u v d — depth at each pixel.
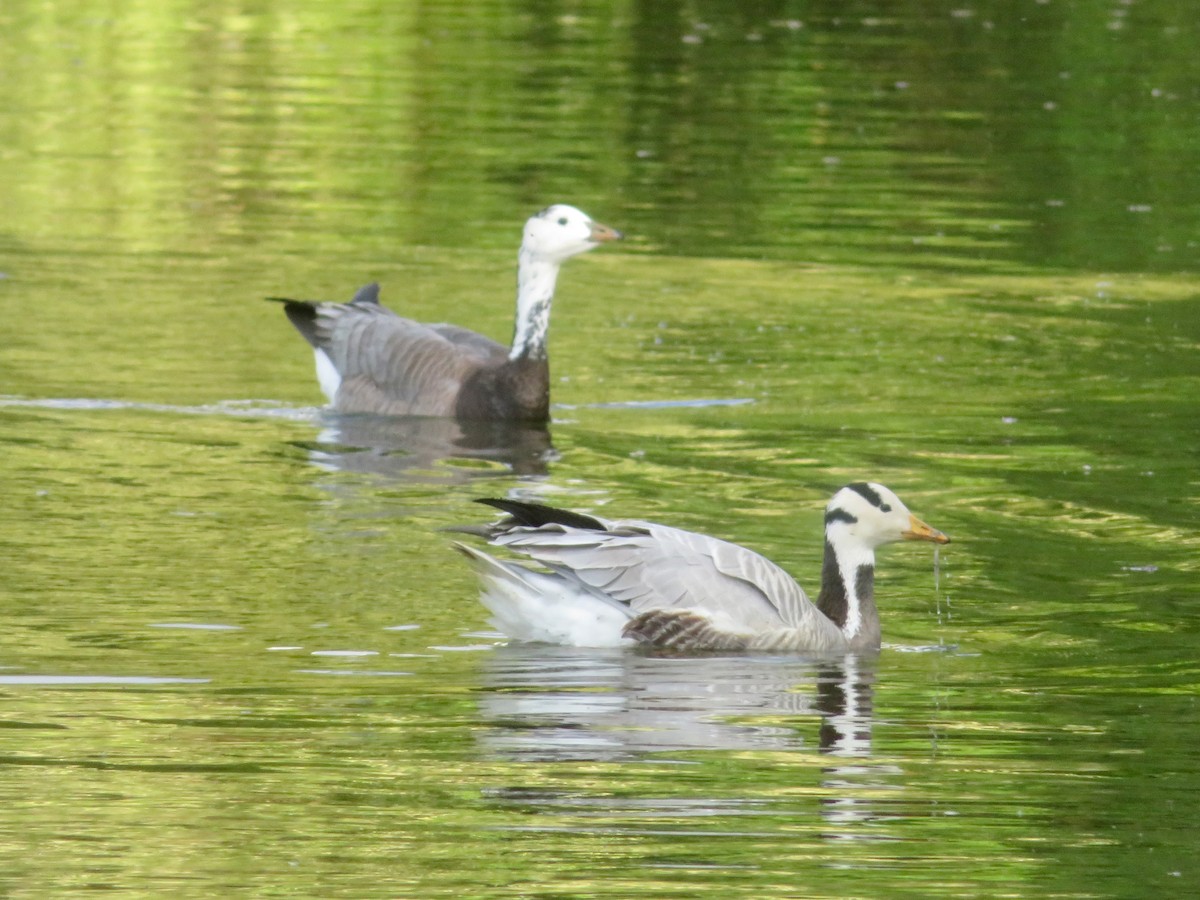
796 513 15.27
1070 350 21.36
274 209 27.11
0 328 20.67
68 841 8.97
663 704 11.07
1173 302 23.75
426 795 9.59
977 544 14.62
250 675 11.32
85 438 16.86
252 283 23.27
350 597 12.86
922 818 9.45
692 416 18.47
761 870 8.80
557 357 20.70
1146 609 13.08
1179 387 19.78
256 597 12.77
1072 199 29.02
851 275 24.81
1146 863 8.96
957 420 18.39
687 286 24.02
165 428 17.39
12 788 9.59
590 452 17.16
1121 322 22.70
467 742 10.34
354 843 9.02
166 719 10.55
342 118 32.94
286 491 15.48
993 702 11.29
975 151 31.62
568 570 12.32
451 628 12.37
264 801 9.49
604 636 12.16
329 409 18.59
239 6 43.28
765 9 43.84
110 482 15.52
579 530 12.32
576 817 9.37
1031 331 22.19
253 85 35.44
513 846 9.02
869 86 36.12
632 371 20.22
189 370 19.56
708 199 28.42
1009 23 41.97
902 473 16.52
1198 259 25.94
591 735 10.52
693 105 34.47
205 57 37.97
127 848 8.91
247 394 18.86
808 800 9.66
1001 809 9.57
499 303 22.81
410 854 8.90
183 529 14.27
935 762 10.23
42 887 8.50
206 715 10.65
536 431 17.89
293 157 30.19
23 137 30.84
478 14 43.09
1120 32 41.28
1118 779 10.01
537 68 37.34
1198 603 13.21
